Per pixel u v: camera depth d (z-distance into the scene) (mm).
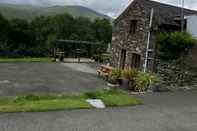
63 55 28078
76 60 28703
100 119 8234
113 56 22594
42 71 20031
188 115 9484
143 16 18953
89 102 10117
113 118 8445
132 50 20016
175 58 17266
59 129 7082
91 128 7355
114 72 16500
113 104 10117
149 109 9914
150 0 21875
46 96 11180
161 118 8844
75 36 46531
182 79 16531
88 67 24125
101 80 17594
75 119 8047
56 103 9562
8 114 8086
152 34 18203
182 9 20438
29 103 9469
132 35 20109
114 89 14359
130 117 8695
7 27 38031
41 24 48562
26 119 7719
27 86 14133
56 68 22219
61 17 51438
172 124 8289
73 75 19016
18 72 18781
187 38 16938
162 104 10875
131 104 10422
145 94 12867
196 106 10961
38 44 39875
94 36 49500
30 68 21297
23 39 38812
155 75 16109
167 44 17438
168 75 16562
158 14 18719
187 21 18172
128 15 20688
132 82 14906
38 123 7438
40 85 14648
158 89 14273
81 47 31406
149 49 18234
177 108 10383
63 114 8477
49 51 33469
